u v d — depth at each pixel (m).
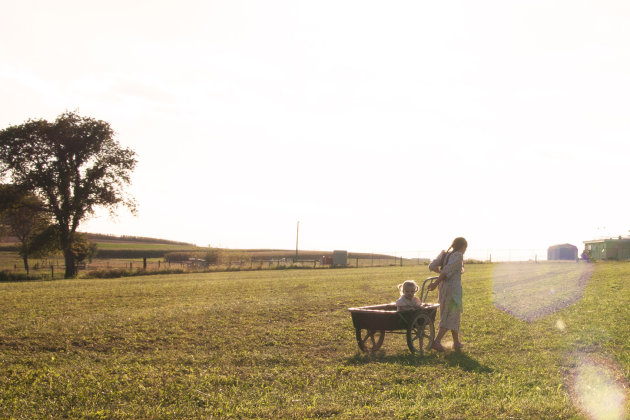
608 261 57.91
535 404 6.32
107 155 55.84
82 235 55.78
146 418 6.38
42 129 52.47
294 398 7.11
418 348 10.60
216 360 9.81
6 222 63.50
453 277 10.23
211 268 53.41
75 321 14.30
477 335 11.80
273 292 22.59
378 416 6.14
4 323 14.12
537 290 22.02
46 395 7.52
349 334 12.20
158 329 13.05
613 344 10.32
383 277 33.94
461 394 6.97
